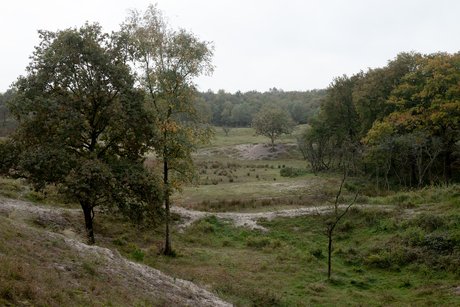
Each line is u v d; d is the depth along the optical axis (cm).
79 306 440
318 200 2338
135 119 1259
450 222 1417
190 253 1544
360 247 1561
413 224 1555
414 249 1315
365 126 4031
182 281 934
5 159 1157
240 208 2481
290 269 1342
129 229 1795
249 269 1339
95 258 749
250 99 18312
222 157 7000
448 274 1110
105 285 585
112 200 1207
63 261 625
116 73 1238
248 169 5159
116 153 1491
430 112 3089
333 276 1241
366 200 2231
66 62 1206
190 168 1514
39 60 1196
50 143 1166
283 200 2647
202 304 754
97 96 1240
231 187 3359
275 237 1845
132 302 557
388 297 1015
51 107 1103
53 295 434
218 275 1204
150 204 1304
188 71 1529
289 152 7062
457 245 1230
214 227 2019
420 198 2006
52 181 1180
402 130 3359
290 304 982
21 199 1691
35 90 1173
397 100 3488
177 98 1494
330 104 4612
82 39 1248
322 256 1514
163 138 1365
